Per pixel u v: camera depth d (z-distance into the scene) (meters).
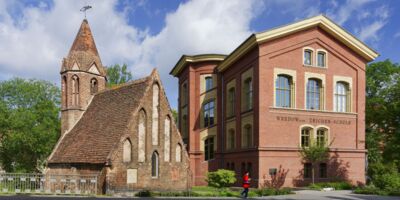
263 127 34.62
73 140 32.16
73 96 35.25
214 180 33.66
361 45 38.81
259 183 33.72
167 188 29.08
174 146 30.09
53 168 31.08
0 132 46.97
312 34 37.56
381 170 34.47
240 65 39.53
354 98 38.62
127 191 26.50
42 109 50.75
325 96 37.41
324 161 36.25
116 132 27.80
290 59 36.41
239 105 39.38
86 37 36.91
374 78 52.22
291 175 34.94
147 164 28.06
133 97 29.66
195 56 45.72
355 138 38.00
